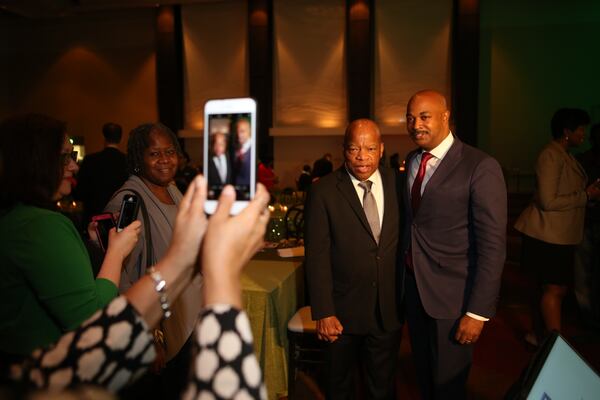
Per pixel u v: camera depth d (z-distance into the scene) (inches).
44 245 34.4
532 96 413.1
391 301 74.3
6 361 33.3
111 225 57.6
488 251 63.1
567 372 31.5
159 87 462.0
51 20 496.4
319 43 434.3
